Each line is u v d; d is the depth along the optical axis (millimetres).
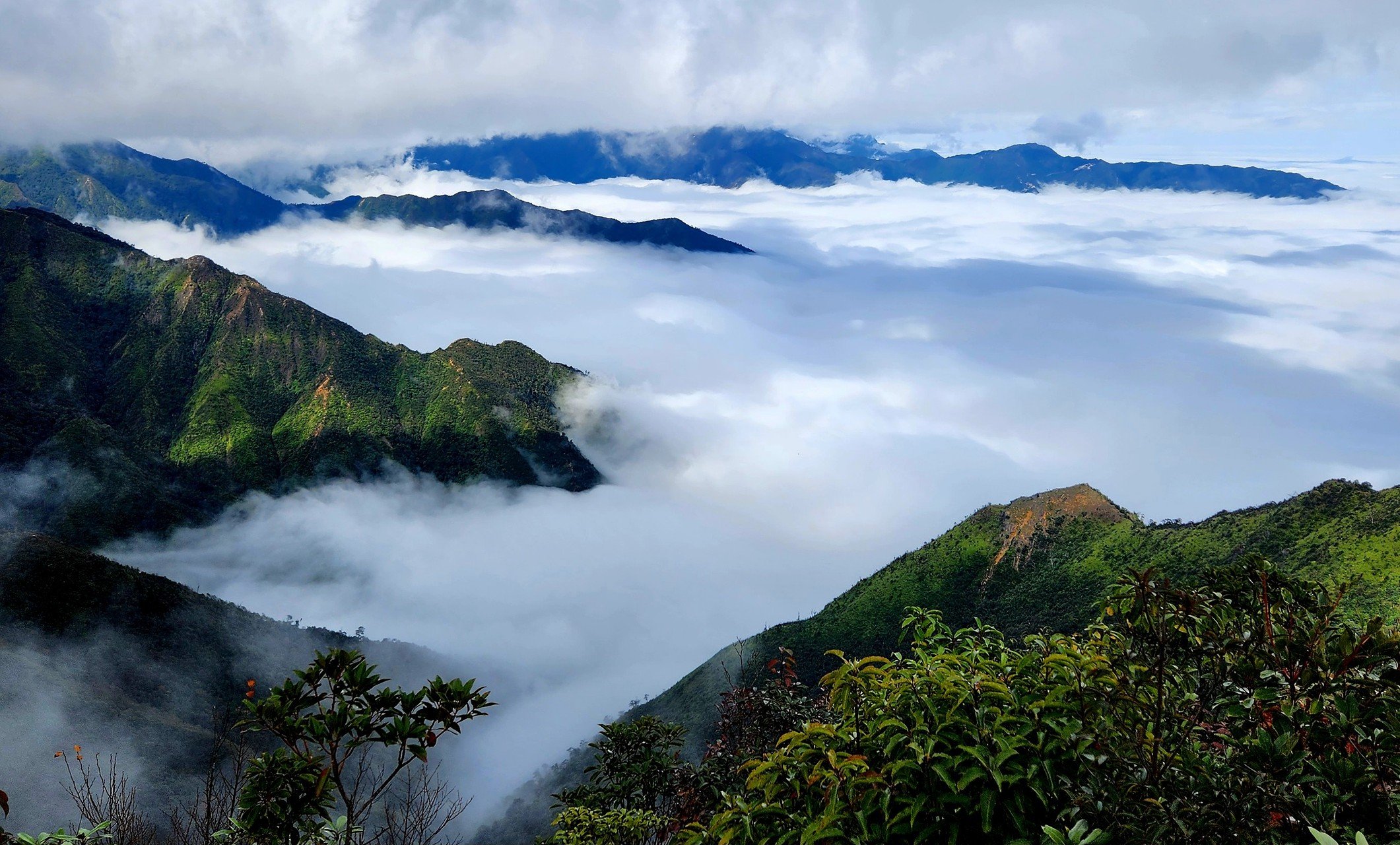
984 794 4574
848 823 4887
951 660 5629
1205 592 5602
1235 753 5379
